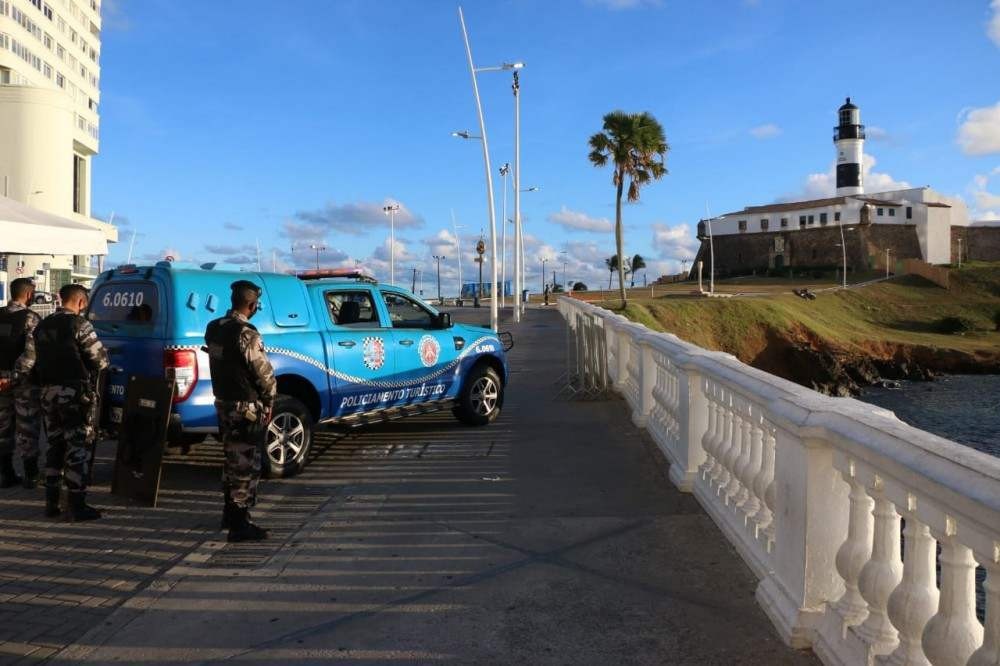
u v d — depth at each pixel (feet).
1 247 27.76
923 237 402.31
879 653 10.64
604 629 13.50
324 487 23.71
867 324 289.94
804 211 413.18
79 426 20.36
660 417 29.14
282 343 25.35
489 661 12.48
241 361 18.17
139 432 22.30
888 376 231.50
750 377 16.22
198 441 25.14
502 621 13.92
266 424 18.95
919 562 9.69
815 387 213.46
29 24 238.27
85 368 20.20
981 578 25.98
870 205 394.11
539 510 20.75
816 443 12.34
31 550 18.19
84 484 20.47
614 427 33.01
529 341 86.43
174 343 22.58
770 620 13.56
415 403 30.53
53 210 204.85
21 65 232.73
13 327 23.48
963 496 7.96
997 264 370.12
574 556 17.15
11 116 198.90
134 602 15.08
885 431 10.23
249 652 12.95
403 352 29.58
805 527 12.57
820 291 330.54
